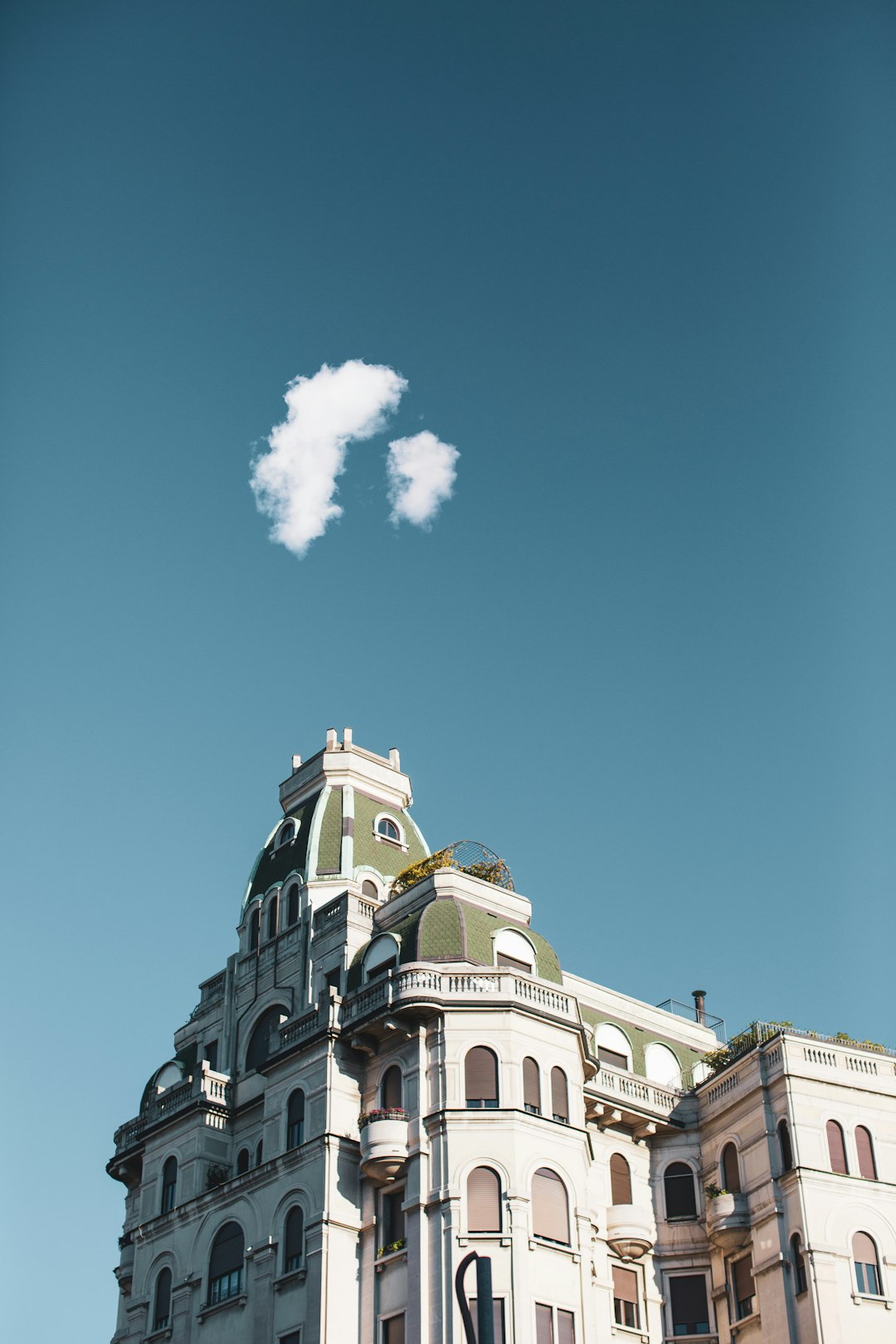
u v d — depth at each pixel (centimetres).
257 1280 6169
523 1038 6166
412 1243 5794
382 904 6944
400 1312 5766
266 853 7681
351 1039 6338
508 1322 5559
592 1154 6681
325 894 7181
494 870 7019
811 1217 6103
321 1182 6088
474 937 6431
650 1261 6625
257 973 7269
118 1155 7281
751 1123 6544
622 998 7525
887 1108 6456
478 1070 6066
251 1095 6912
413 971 6216
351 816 7450
